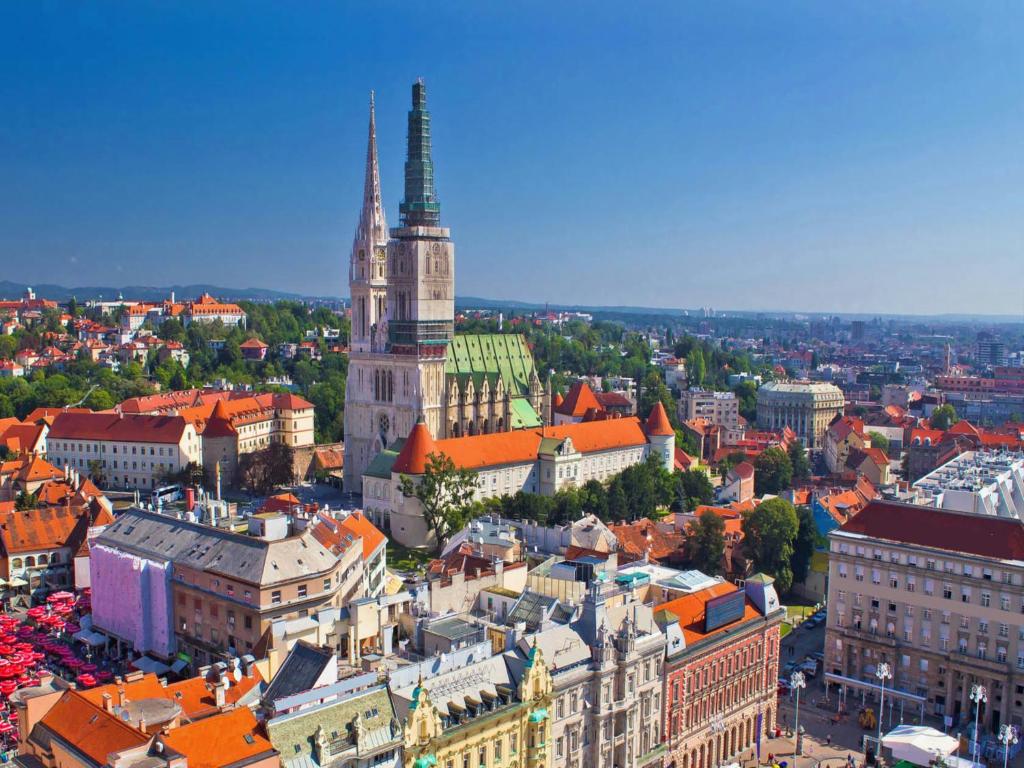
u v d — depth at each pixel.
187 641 169.38
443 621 137.88
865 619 187.50
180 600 170.25
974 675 173.50
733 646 157.12
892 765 156.75
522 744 121.06
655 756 141.88
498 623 143.00
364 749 104.62
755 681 164.25
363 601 142.00
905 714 178.38
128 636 177.88
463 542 193.12
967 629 175.50
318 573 163.88
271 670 134.38
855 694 186.25
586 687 130.25
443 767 111.56
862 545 186.75
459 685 117.12
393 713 109.19
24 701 108.88
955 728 172.12
